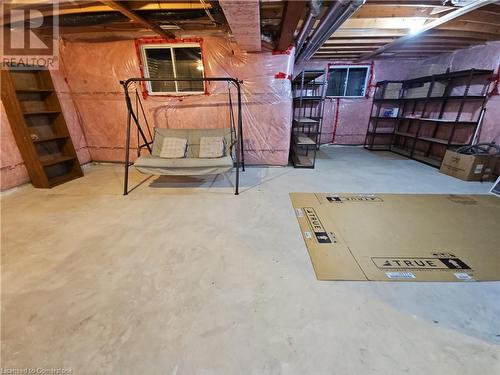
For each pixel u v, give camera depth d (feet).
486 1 7.30
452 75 13.30
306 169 13.55
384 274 5.53
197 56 12.07
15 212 8.50
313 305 4.70
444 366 3.59
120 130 13.56
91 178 12.16
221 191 10.40
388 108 18.99
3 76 9.22
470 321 4.33
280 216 8.23
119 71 12.25
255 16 6.31
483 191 10.34
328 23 7.83
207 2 7.13
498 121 12.15
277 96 12.23
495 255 6.16
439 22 9.33
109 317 4.47
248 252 6.34
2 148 9.87
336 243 6.70
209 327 4.26
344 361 3.68
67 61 12.30
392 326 4.25
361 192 10.28
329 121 19.85
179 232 7.27
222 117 12.72
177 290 5.09
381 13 8.96
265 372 3.55
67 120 12.85
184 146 11.41
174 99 12.60
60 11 8.09
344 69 18.72
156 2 7.42
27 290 5.09
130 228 7.49
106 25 9.84
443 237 6.95
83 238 6.97
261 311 4.57
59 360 3.75
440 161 14.83
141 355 3.81
